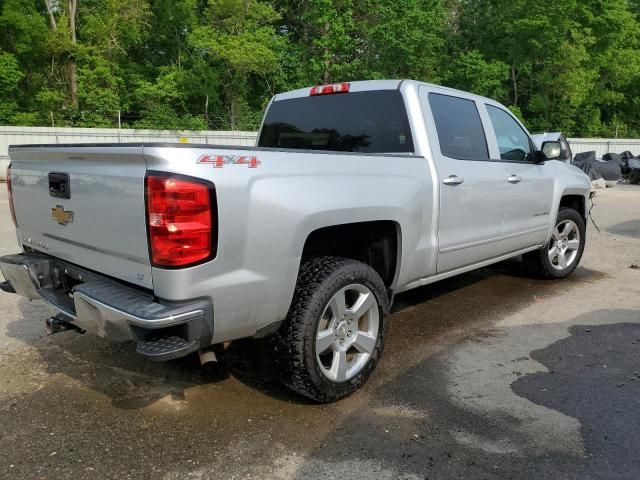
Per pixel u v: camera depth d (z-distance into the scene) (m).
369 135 4.41
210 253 2.70
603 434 3.09
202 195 2.65
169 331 2.79
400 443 3.00
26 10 26.78
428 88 4.41
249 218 2.83
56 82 27.88
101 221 2.99
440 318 5.04
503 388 3.64
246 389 3.63
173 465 2.81
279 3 32.72
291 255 3.04
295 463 2.83
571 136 39.44
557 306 5.38
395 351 4.27
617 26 37.03
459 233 4.48
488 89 33.72
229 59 27.14
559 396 3.52
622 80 40.78
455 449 2.94
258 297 2.94
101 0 28.27
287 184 3.02
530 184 5.40
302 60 31.59
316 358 3.21
